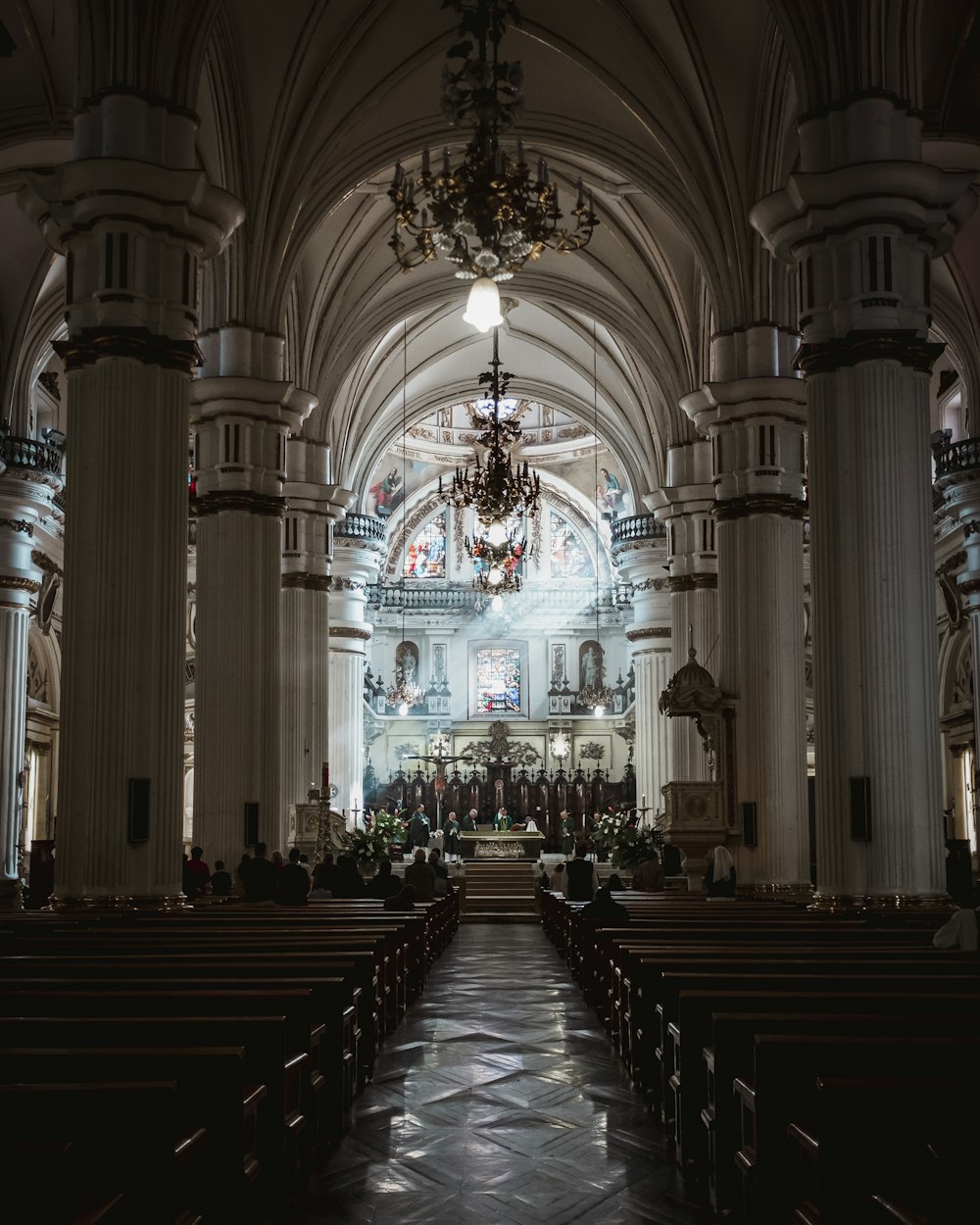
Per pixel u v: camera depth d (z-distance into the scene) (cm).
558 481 4481
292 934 945
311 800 2650
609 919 1233
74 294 1376
